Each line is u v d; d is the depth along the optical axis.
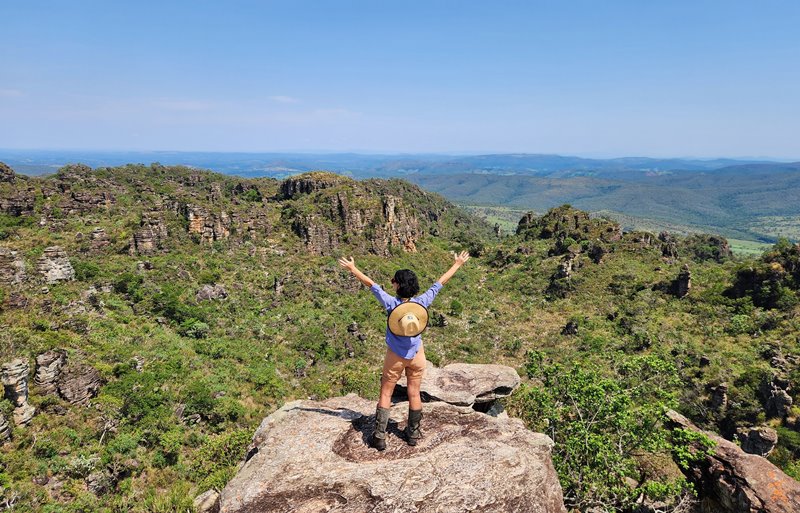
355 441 8.08
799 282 68.62
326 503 6.65
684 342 64.12
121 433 40.41
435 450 7.72
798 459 31.36
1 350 41.75
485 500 6.74
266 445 8.18
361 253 117.12
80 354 48.06
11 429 34.09
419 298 7.54
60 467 33.69
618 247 111.62
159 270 81.31
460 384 12.73
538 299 100.62
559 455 17.81
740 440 33.81
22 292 55.53
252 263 97.00
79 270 70.56
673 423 18.66
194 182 191.00
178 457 40.19
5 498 29.80
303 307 85.44
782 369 47.06
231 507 6.72
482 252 152.50
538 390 19.06
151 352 56.84
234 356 64.19
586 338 73.31
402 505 6.55
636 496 17.00
